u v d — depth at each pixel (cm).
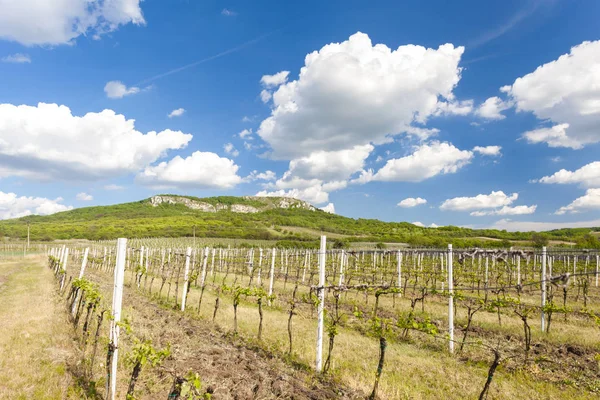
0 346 798
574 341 1038
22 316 1095
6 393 571
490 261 3297
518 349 976
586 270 2727
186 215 14688
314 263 3397
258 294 1001
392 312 1418
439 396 670
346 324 1226
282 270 3225
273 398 617
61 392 588
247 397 609
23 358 723
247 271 3061
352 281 2441
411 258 3556
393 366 823
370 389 692
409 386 714
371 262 3428
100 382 647
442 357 894
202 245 6694
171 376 677
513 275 2566
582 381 763
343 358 873
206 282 2316
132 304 1431
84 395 579
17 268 3238
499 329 1174
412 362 847
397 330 1148
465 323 1259
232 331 1083
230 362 781
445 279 2227
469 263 3188
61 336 893
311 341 995
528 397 673
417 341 1041
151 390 631
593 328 1213
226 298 1691
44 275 2522
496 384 727
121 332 972
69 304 1295
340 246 5909
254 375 714
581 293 2027
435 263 3197
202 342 936
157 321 1155
